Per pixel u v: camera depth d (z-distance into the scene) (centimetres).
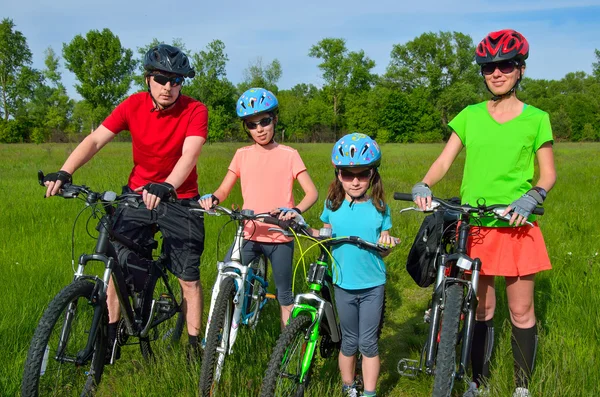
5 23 7981
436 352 304
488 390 330
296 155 423
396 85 9006
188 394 343
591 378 345
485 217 339
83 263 331
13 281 511
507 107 341
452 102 8244
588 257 600
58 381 332
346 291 353
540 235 340
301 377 327
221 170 1484
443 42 8675
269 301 521
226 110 5681
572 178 1531
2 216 808
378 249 334
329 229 336
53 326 302
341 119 8412
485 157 340
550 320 451
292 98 8450
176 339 438
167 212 380
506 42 325
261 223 414
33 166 1866
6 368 365
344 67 8419
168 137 378
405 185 1357
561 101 8675
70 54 7181
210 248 671
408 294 607
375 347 353
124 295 353
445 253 346
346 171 351
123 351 439
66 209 876
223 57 5653
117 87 7231
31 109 7825
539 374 346
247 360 393
